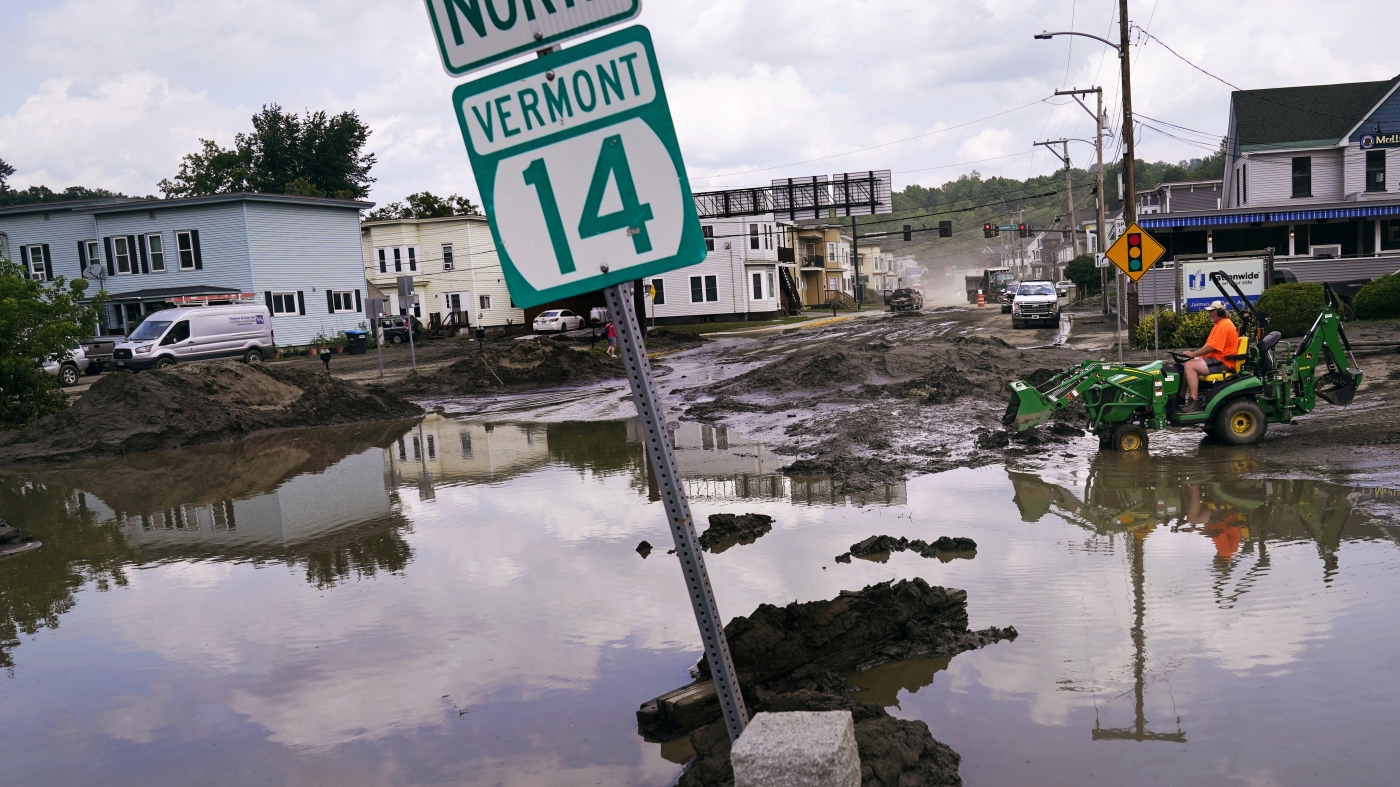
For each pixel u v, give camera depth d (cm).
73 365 3194
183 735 497
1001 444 1216
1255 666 500
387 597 715
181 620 689
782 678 521
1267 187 4350
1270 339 1142
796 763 300
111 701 547
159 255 4434
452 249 6112
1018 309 3812
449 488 1144
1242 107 4494
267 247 4397
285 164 8075
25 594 784
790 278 7181
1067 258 11738
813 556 762
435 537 894
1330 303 1171
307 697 537
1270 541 724
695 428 1585
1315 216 3641
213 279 4388
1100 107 4262
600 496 1043
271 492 1190
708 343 4056
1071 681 498
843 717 318
